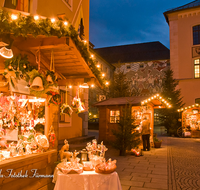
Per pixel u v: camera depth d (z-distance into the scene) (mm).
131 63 39219
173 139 17266
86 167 4000
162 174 6449
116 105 12398
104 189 3746
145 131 10758
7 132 5070
